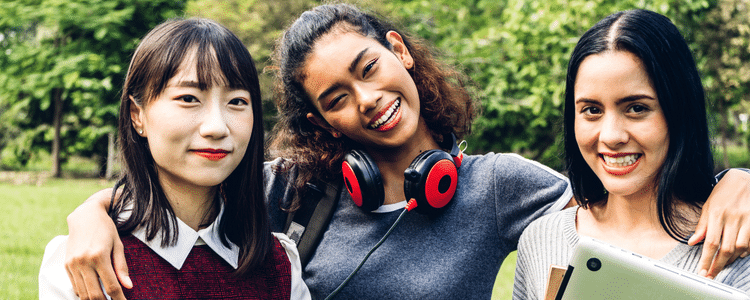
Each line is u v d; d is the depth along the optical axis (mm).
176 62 1309
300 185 1861
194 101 1323
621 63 1302
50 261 1278
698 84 1348
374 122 1698
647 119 1313
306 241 1825
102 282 1238
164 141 1308
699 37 8453
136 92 1348
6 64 11109
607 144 1332
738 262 1279
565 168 1602
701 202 1412
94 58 9797
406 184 1700
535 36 7258
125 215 1364
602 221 1522
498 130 8297
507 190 1776
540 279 1530
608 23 1363
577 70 1386
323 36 1699
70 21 9812
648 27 1311
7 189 8922
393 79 1694
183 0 10516
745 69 8492
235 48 1384
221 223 1468
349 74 1668
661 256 1397
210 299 1385
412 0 8852
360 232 1807
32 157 13289
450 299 1708
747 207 1274
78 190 9047
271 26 7902
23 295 3256
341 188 1869
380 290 1721
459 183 1831
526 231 1626
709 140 1424
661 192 1348
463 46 7941
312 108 1812
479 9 10633
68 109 12078
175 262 1363
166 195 1404
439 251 1747
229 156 1354
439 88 1938
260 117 1465
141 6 10242
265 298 1471
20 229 5387
